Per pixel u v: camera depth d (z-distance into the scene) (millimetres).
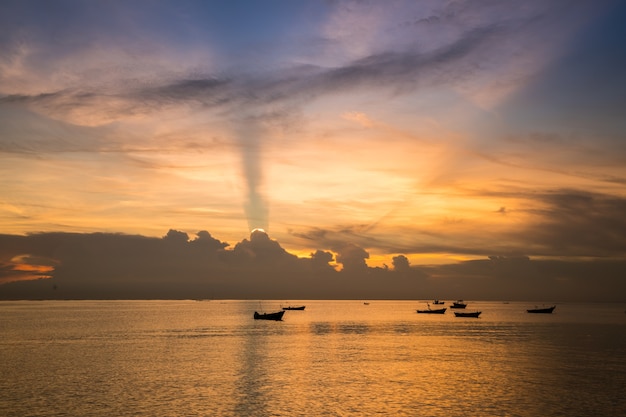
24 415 49812
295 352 96875
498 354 94500
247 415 50094
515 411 51750
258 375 70625
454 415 50281
